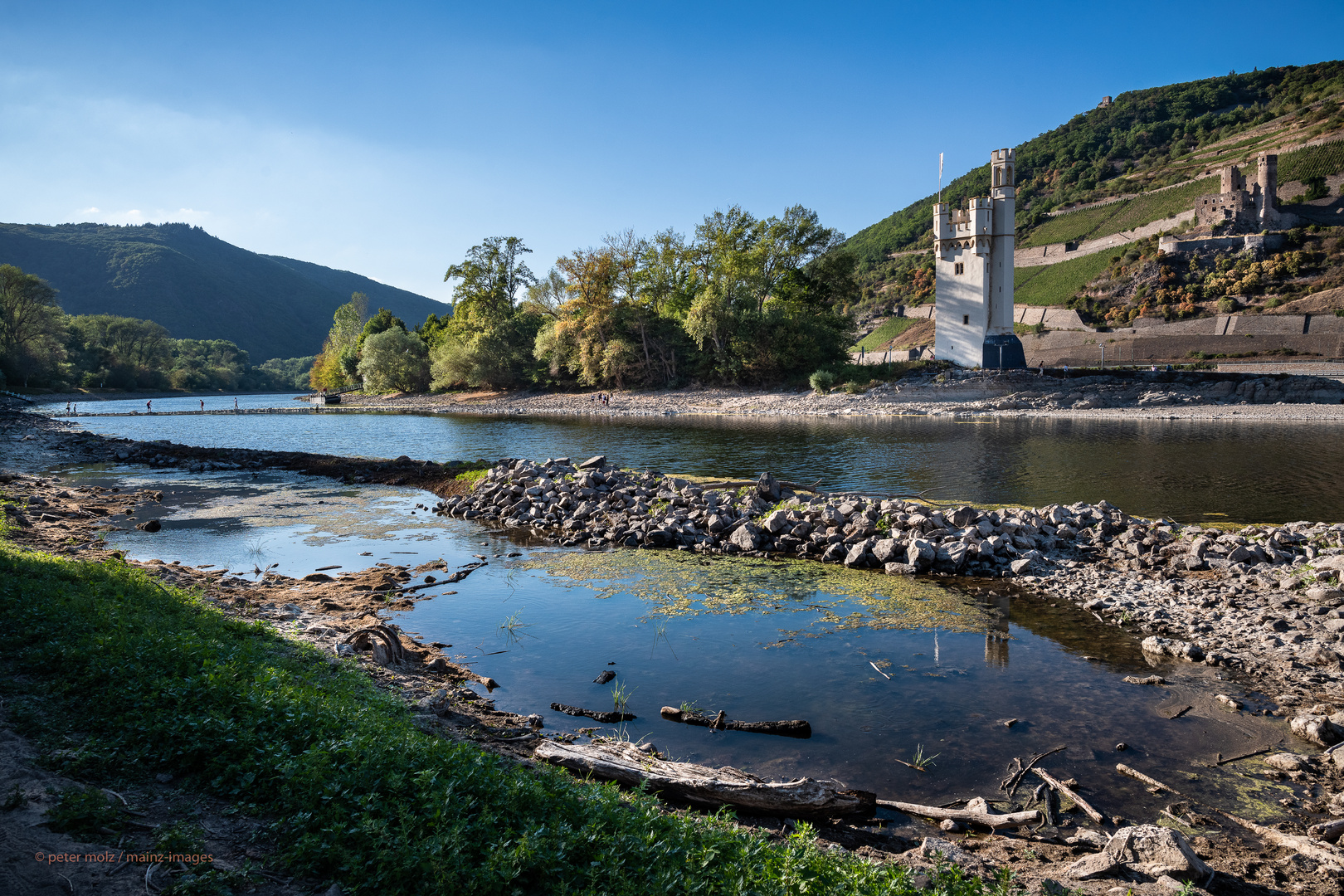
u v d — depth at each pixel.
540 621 12.11
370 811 4.74
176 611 9.65
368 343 107.69
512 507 20.84
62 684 6.50
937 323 70.25
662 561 15.97
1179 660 10.14
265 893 4.09
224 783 5.20
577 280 83.19
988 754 7.66
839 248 82.00
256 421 63.66
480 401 89.06
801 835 5.08
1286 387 52.78
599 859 4.43
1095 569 14.41
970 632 11.36
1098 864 5.39
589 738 7.98
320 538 18.55
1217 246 112.56
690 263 84.88
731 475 27.66
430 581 14.38
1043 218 168.12
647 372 82.69
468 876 4.18
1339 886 5.41
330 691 7.41
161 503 23.64
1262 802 6.71
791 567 15.30
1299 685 9.18
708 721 8.38
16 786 4.83
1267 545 14.49
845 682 9.56
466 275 96.50
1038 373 62.03
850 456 32.66
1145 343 100.25
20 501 21.36
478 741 7.34
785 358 73.12
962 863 5.46
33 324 104.94
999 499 21.88
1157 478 25.23
